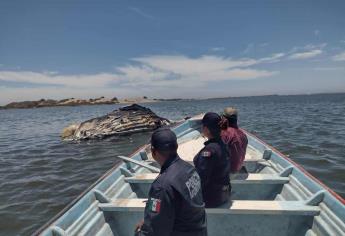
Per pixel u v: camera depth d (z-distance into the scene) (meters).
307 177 4.61
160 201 2.45
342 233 3.27
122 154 14.20
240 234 3.96
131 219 4.19
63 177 10.78
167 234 2.49
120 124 18.80
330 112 39.59
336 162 11.26
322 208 3.79
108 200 4.28
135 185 5.40
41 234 3.24
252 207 3.83
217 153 3.71
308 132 19.66
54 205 8.14
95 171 11.42
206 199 3.82
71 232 3.53
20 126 38.25
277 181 4.83
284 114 39.28
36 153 15.73
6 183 10.26
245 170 6.03
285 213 3.76
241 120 32.19
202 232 2.70
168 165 2.63
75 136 18.78
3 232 6.76
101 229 3.92
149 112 20.52
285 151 13.61
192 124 10.02
